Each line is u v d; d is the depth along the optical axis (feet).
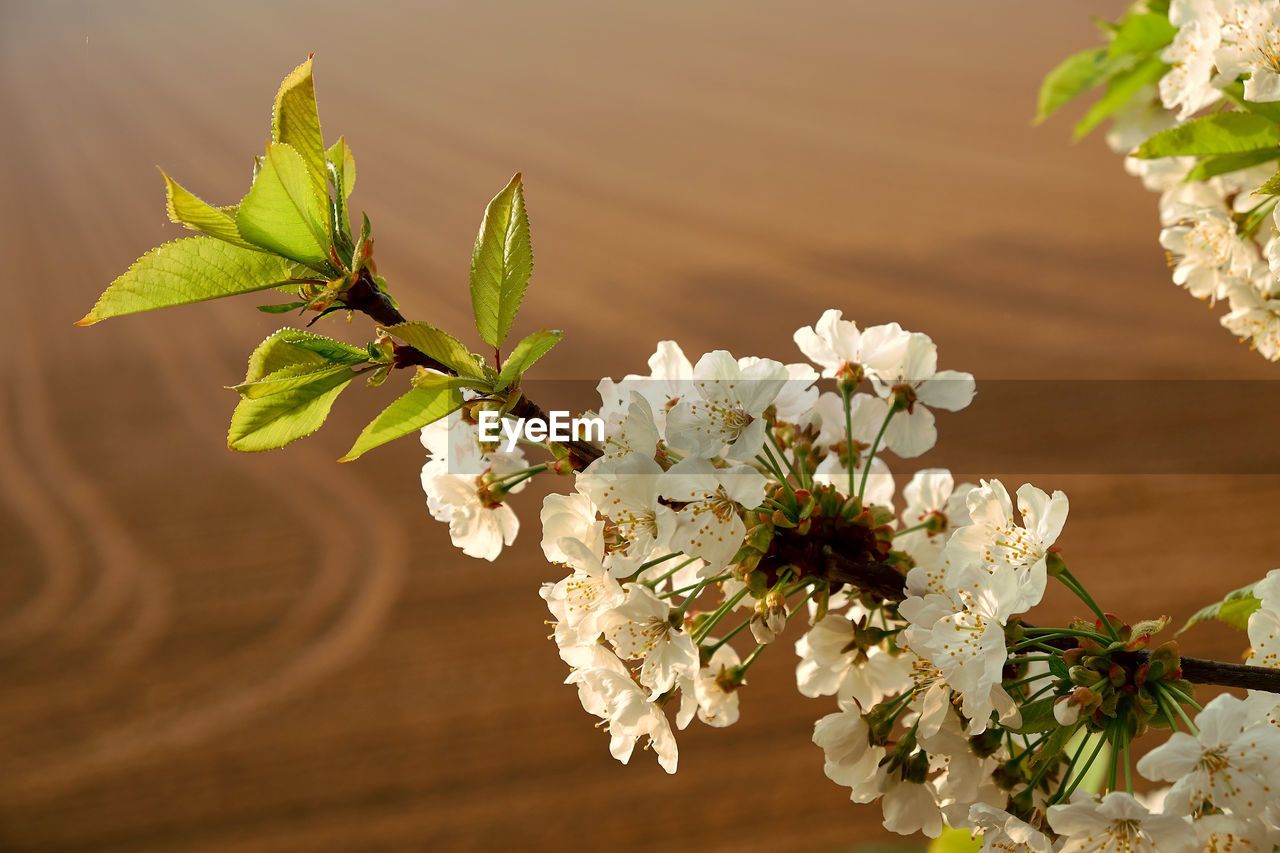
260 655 14.23
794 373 2.52
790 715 11.53
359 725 12.69
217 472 19.15
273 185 2.18
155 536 17.37
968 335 20.56
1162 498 14.40
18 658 14.74
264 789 11.95
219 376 23.07
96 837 11.60
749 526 2.32
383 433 2.23
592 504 2.35
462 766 11.80
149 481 19.12
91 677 14.21
